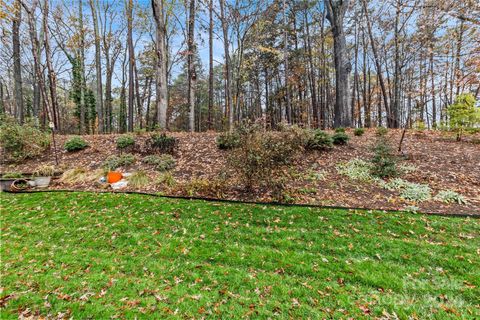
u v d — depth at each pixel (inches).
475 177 219.0
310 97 893.2
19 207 200.2
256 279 113.3
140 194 223.3
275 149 204.2
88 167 300.8
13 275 115.7
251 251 135.8
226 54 514.0
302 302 98.6
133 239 150.3
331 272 116.6
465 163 247.4
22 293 103.7
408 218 162.1
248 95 1099.3
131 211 188.2
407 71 408.5
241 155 212.1
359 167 254.5
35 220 176.2
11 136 333.1
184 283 111.7
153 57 665.6
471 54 252.4
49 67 448.5
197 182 230.4
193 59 480.4
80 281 112.3
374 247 134.6
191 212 183.8
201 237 151.2
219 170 267.4
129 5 639.1
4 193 235.5
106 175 270.7
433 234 143.9
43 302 99.0
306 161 277.9
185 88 1106.1
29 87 927.7
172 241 147.3
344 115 480.4
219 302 99.6
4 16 371.2
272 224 163.8
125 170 287.0
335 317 90.3
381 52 681.6
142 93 1032.2
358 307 94.8
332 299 99.7
